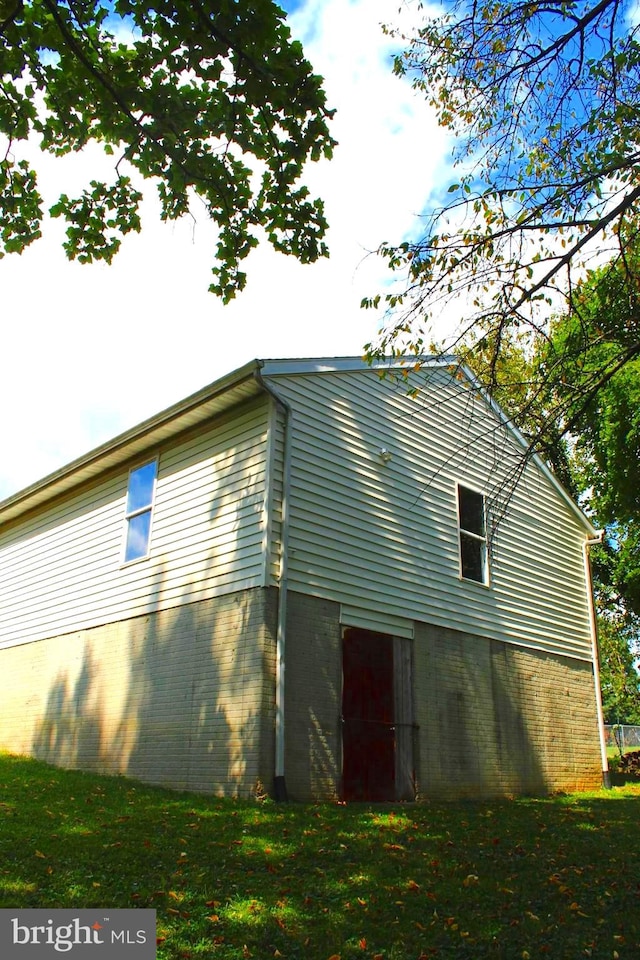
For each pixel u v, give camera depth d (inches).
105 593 462.6
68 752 449.1
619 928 203.5
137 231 287.0
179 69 236.7
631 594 808.3
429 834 284.8
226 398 390.0
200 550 394.6
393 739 401.4
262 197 268.8
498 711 471.2
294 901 202.1
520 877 239.3
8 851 226.7
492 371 262.7
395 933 188.9
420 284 254.7
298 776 337.1
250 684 340.5
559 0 238.4
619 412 598.9
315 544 377.4
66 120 265.0
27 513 580.4
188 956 167.9
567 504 605.0
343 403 418.6
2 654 561.9
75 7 228.7
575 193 244.1
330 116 243.4
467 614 469.7
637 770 729.6
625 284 254.8
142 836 252.4
